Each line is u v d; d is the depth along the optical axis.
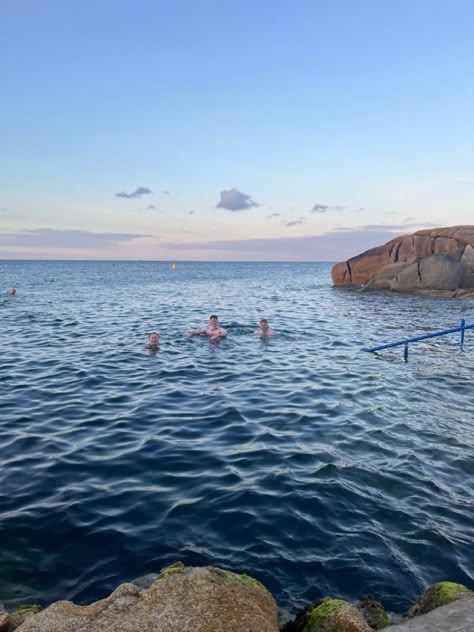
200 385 11.24
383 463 7.05
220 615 3.38
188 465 6.91
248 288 50.47
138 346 16.11
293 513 5.61
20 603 4.14
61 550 4.87
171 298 36.69
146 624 3.24
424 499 6.01
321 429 8.44
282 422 8.78
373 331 20.17
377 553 4.89
